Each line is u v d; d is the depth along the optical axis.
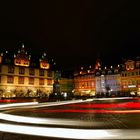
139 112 17.91
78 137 7.68
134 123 11.13
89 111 19.47
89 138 7.45
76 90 105.88
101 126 10.20
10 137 8.12
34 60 87.94
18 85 78.25
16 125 10.92
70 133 8.41
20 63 80.56
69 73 110.25
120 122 11.56
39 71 86.00
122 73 85.12
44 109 22.78
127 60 83.94
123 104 29.64
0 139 7.80
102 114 16.39
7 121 12.59
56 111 19.89
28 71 82.19
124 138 7.29
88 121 12.16
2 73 74.00
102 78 93.25
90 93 98.38
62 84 102.31
